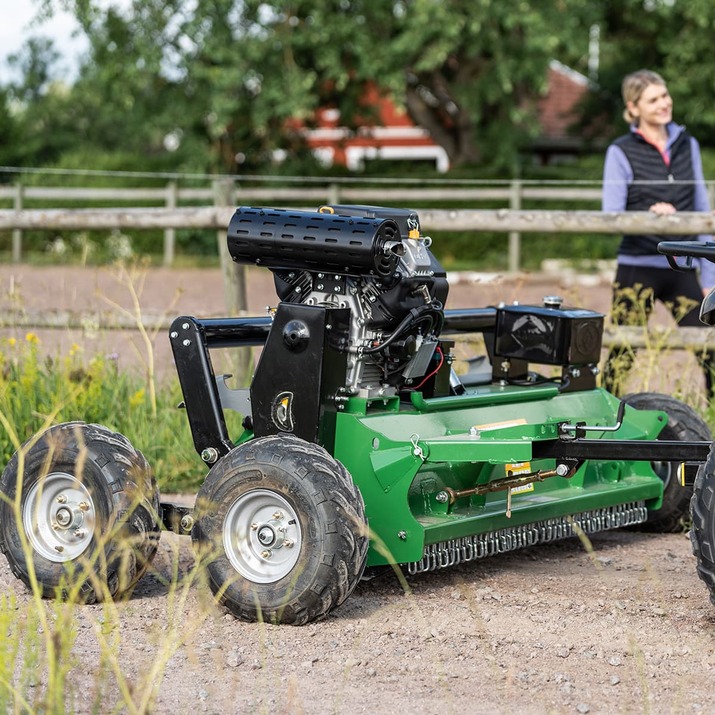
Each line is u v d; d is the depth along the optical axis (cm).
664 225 898
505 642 533
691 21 2878
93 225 1001
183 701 468
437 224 950
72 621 511
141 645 529
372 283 596
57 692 410
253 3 2591
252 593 553
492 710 460
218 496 561
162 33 2688
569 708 461
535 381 719
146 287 1956
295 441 559
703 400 898
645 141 927
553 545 708
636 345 902
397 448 582
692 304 912
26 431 842
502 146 2792
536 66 2592
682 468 578
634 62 3244
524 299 1712
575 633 546
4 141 3625
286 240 588
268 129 2881
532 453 615
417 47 2514
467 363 836
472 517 606
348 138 3036
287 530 554
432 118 3058
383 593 605
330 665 507
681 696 471
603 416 713
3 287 1102
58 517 591
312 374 581
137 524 577
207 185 2836
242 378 935
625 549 700
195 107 2792
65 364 897
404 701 468
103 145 4806
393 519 582
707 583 521
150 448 854
